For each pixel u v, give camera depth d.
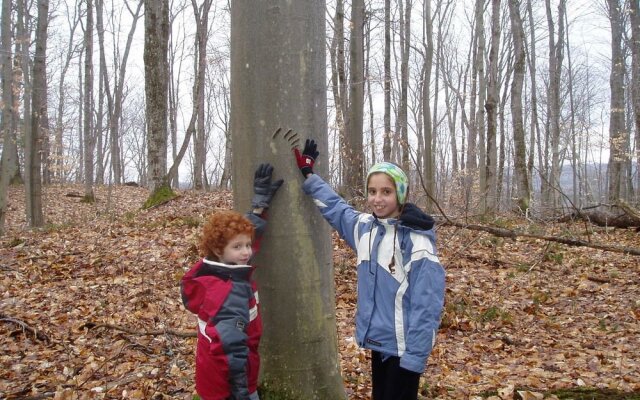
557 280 7.49
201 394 2.54
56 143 20.17
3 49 12.06
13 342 5.07
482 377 4.39
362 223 2.72
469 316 5.97
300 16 2.67
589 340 5.36
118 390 4.00
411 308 2.52
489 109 15.26
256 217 2.68
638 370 4.45
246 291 2.55
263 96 2.70
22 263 7.96
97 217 12.98
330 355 2.91
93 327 5.43
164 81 13.98
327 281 2.90
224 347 2.40
